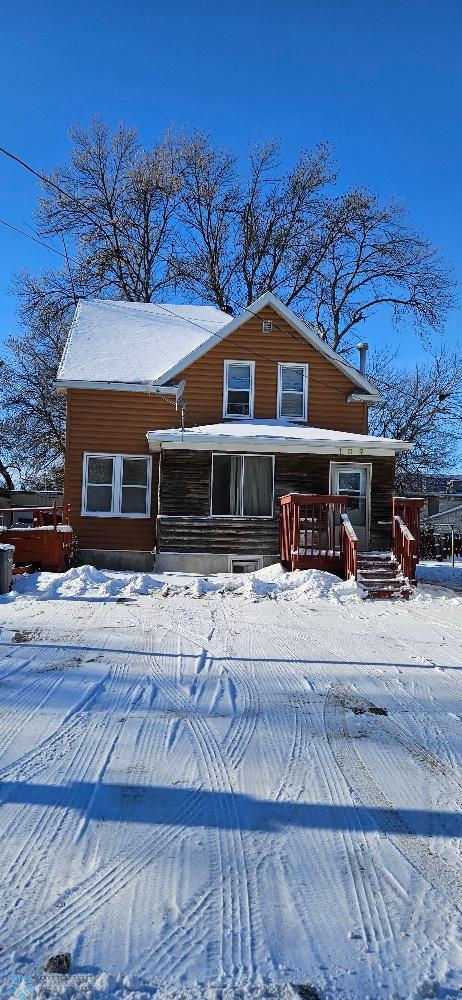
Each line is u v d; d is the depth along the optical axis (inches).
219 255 1528.1
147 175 1461.6
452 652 359.3
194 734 220.5
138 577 607.5
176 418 832.3
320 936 120.0
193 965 111.5
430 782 187.6
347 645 371.2
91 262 1428.4
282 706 254.5
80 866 139.6
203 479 733.9
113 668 303.6
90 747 205.8
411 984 108.7
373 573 628.1
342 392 858.1
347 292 1497.3
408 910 128.1
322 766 196.7
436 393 1454.2
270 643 371.6
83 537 805.9
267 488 739.4
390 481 744.3
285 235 1499.8
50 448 1386.6
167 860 142.7
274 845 150.4
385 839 154.6
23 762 192.4
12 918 121.8
